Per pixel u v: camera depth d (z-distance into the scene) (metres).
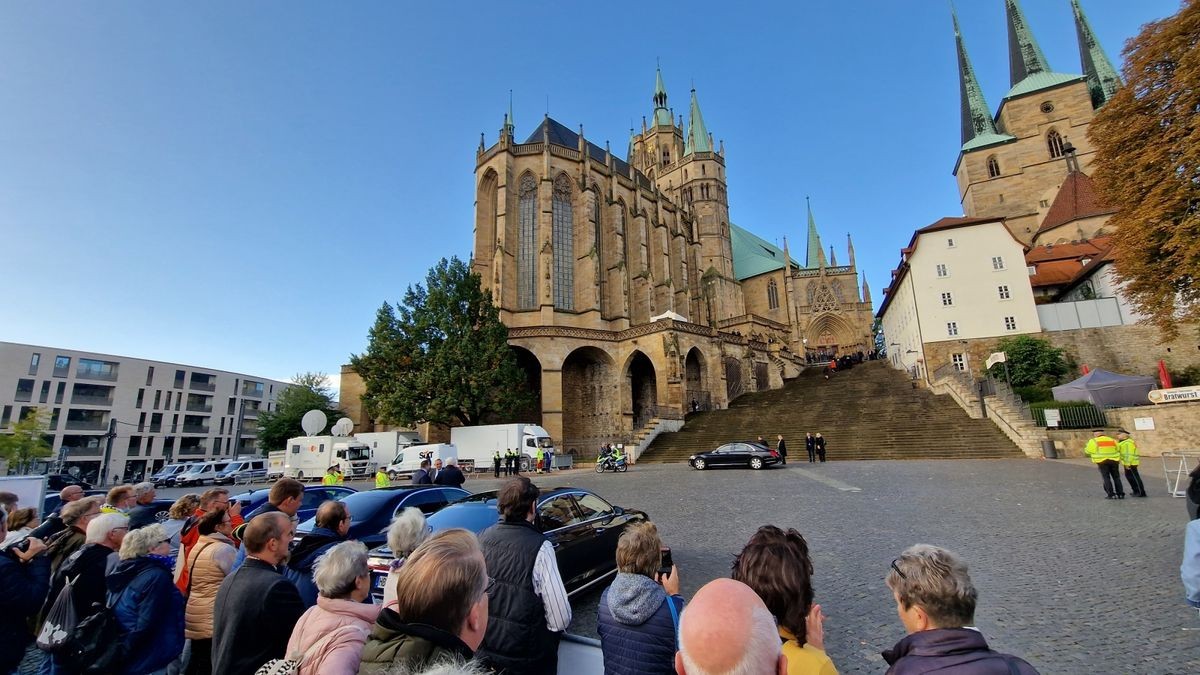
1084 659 5.75
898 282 55.28
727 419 43.28
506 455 36.81
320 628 3.30
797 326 81.12
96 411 78.44
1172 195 24.83
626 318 58.16
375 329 45.78
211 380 91.12
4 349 71.56
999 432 30.89
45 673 4.82
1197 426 24.91
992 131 75.81
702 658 2.00
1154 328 40.19
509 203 57.06
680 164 89.06
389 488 12.11
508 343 47.41
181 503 8.74
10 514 7.88
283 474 44.81
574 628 7.52
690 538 12.34
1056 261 52.28
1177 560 8.77
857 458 32.03
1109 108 28.16
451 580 2.66
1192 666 5.45
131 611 4.73
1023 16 77.31
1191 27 24.78
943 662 2.50
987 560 9.53
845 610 7.57
